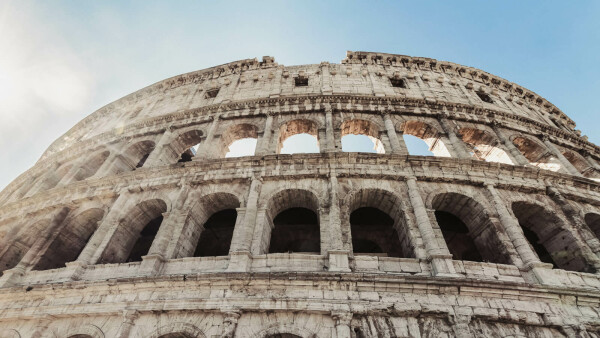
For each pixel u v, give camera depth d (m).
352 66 41.69
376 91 36.06
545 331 16.61
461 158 24.95
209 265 19.31
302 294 16.89
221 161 25.36
